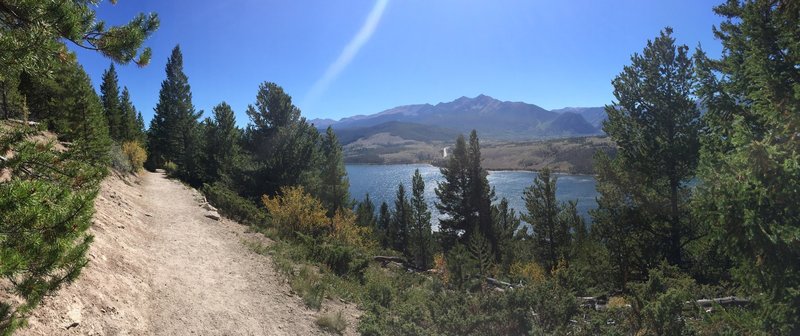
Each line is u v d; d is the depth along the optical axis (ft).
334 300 34.63
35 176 16.21
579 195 347.56
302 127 110.32
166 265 34.01
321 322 28.48
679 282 33.45
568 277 38.50
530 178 551.59
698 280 51.49
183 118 186.91
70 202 12.41
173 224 51.16
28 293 12.21
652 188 62.54
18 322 12.64
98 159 21.79
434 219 258.37
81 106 87.10
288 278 36.99
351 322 30.42
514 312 24.99
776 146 19.19
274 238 55.26
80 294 20.70
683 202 59.57
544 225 110.11
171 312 25.54
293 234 62.90
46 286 12.83
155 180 103.45
